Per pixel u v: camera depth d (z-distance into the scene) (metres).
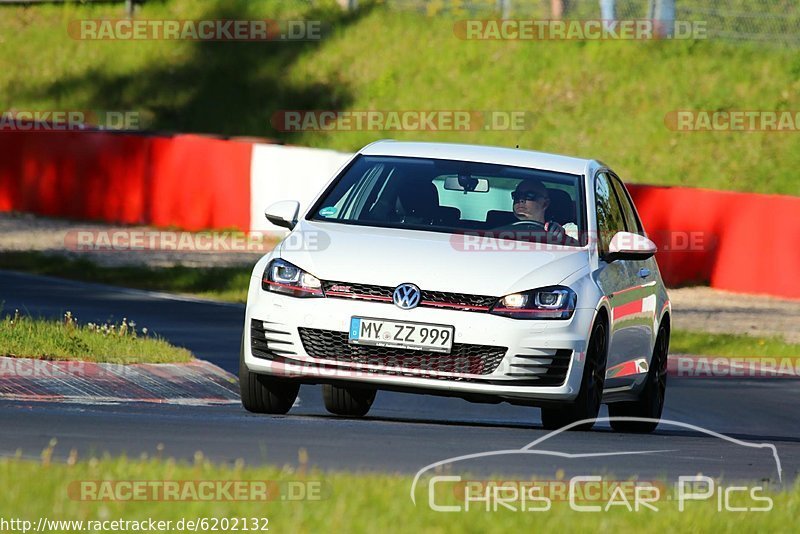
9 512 15.98
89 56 127.44
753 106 94.44
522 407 41.78
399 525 16.39
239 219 89.88
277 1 125.25
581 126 97.44
